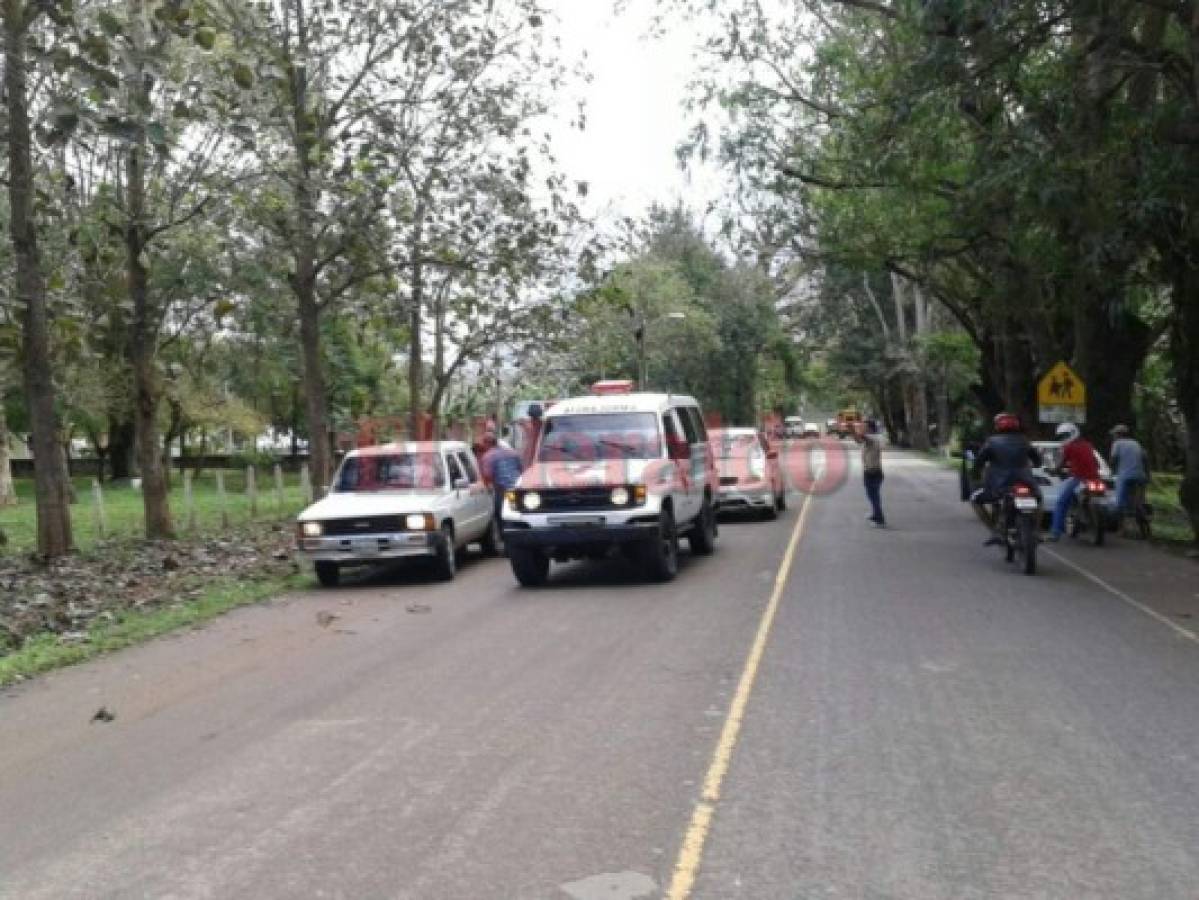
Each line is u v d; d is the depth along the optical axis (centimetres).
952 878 486
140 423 2133
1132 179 1346
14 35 1187
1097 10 1257
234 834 568
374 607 1351
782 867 501
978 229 1933
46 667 1044
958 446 5941
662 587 1402
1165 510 2452
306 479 2816
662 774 639
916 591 1310
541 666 948
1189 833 534
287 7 2069
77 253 1847
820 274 5891
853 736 705
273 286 2681
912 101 1353
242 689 915
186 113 1368
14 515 2997
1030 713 754
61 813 617
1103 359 2352
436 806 598
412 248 2288
